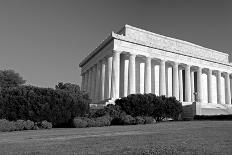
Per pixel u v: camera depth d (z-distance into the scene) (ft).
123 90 234.79
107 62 237.25
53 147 53.42
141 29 255.09
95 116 152.46
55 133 96.73
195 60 266.36
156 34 263.70
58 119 134.92
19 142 67.10
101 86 242.17
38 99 131.23
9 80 264.93
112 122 145.59
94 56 274.16
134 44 231.91
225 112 210.18
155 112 160.97
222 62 286.46
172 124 126.41
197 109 189.47
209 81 274.98
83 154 43.91
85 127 131.03
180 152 41.98
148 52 238.27
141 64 248.73
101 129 109.29
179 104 171.83
